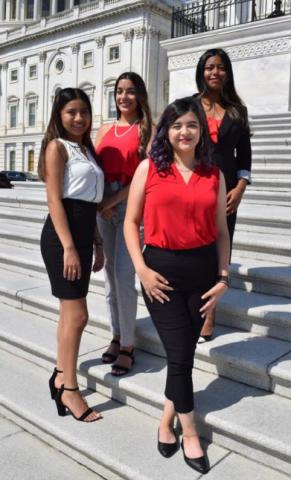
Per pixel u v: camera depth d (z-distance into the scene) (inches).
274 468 88.9
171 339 88.6
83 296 105.6
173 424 98.3
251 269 139.2
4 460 100.9
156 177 86.7
